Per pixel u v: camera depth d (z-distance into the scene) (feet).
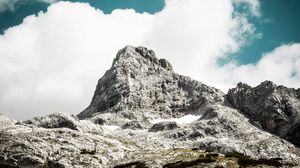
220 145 443.73
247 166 300.61
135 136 535.19
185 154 363.56
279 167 303.48
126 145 450.30
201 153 378.32
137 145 468.75
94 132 515.91
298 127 533.96
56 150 369.50
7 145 367.45
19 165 335.88
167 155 367.86
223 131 535.19
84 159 345.72
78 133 443.32
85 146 398.62
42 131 437.17
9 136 401.90
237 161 316.60
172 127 561.02
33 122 516.73
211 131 531.50
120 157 381.81
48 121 514.27
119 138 504.02
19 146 363.76
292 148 455.63
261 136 506.48
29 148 360.07
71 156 353.92
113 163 356.79
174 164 319.47
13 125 487.61
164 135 529.86
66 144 393.29
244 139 506.48
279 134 565.53
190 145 473.26
